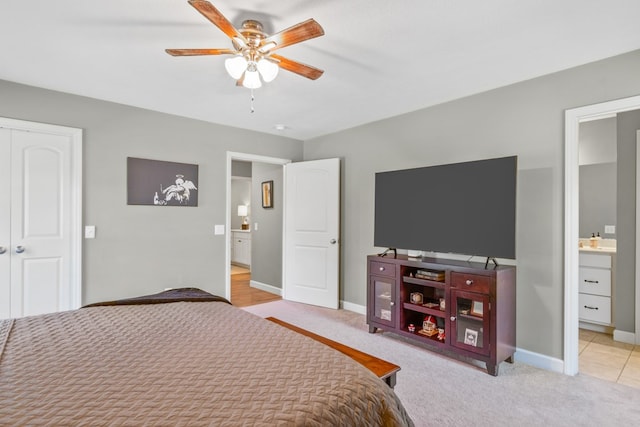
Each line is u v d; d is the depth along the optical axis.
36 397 0.92
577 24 1.95
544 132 2.66
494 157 2.94
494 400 2.17
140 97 3.19
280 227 5.07
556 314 2.59
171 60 2.42
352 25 1.98
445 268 2.79
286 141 4.74
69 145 3.09
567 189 2.53
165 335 1.44
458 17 1.89
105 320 1.63
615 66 2.34
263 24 1.97
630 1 1.73
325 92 3.05
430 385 2.36
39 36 2.09
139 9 1.82
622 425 1.91
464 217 2.86
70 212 3.08
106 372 1.08
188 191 3.79
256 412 0.87
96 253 3.21
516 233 2.78
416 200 3.20
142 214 3.48
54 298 3.01
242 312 1.83
